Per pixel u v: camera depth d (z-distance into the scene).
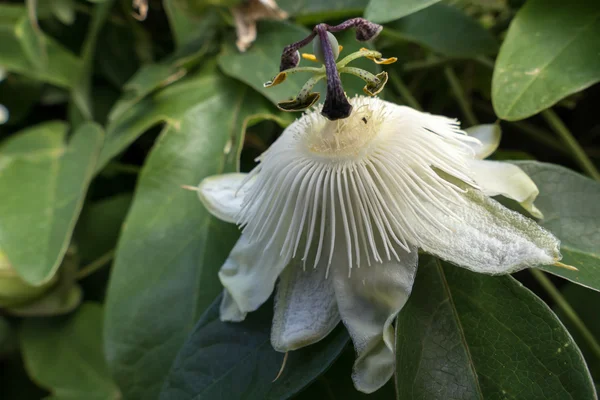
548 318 0.18
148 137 0.29
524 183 0.18
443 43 0.24
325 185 0.17
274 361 0.18
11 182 0.26
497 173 0.18
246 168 0.25
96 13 0.29
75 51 0.32
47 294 0.27
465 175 0.18
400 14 0.19
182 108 0.24
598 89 0.27
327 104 0.17
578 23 0.20
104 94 0.31
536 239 0.17
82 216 0.28
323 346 0.18
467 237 0.17
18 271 0.24
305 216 0.18
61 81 0.29
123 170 0.29
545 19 0.21
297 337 0.17
